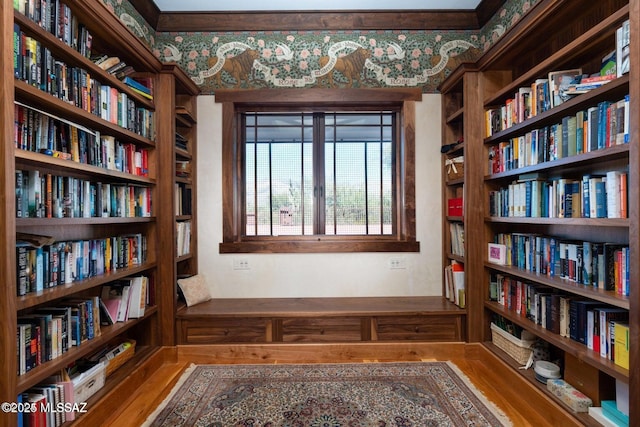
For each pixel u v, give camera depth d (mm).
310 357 2623
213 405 2008
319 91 3037
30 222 1454
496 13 2873
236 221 3154
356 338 2646
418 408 1966
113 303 2207
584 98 1629
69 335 1741
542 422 1829
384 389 2176
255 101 3053
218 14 3033
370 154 3193
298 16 3053
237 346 2625
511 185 2287
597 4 1795
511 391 2146
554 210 1901
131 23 2680
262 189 3193
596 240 1884
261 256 3072
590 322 1671
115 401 1942
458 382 2262
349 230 3186
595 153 1546
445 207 3074
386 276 3080
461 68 2588
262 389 2182
